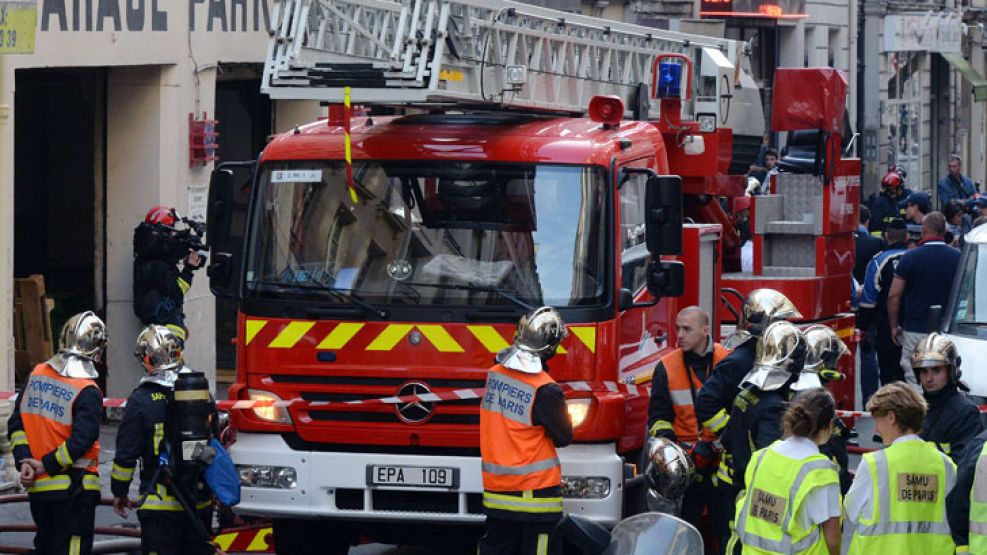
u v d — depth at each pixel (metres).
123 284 37.81
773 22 80.56
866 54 97.25
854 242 38.12
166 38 37.56
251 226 24.27
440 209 23.69
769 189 35.44
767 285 33.53
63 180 40.12
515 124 24.77
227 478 22.14
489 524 22.02
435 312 23.41
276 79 23.69
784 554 18.02
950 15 103.38
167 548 22.28
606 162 23.56
